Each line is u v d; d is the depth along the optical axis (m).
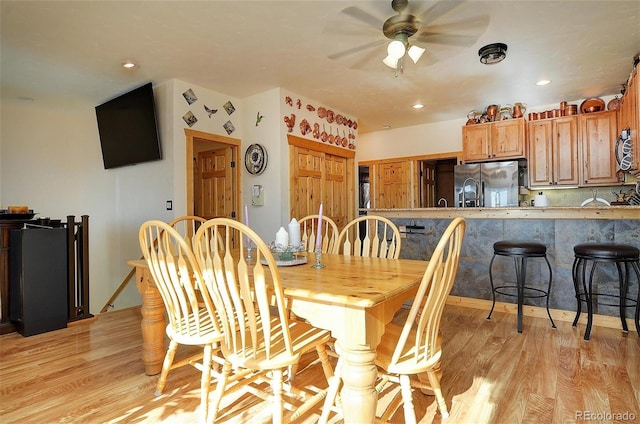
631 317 3.01
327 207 5.05
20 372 2.25
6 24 2.71
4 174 4.68
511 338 2.80
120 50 3.19
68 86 4.11
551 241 3.33
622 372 2.20
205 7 2.52
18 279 2.96
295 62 3.50
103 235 5.06
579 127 4.67
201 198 4.99
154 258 1.80
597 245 2.75
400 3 2.47
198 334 1.74
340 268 1.92
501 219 3.55
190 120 4.07
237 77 3.89
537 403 1.86
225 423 1.73
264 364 1.42
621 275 2.90
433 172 6.79
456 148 5.79
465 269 3.74
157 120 4.07
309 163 4.73
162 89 4.03
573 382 2.08
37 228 3.07
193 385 2.09
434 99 4.75
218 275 1.48
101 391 2.02
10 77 3.81
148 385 2.09
